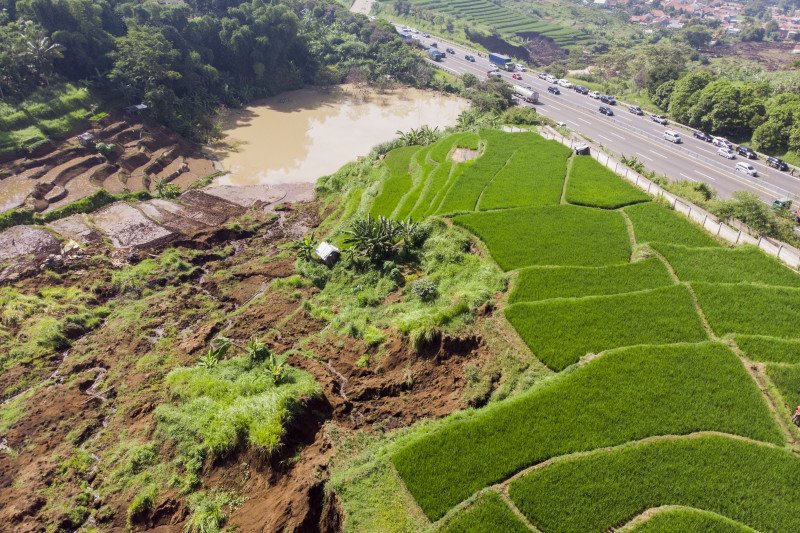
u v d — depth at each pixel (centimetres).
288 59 12144
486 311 3731
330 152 9019
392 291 4388
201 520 2672
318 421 3159
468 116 9156
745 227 4734
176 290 5197
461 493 2558
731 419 2831
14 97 7769
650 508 2450
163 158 8112
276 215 6888
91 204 6600
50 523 2925
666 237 4528
